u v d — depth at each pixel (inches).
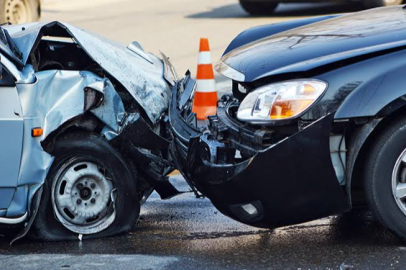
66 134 289.0
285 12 941.2
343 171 255.3
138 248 279.4
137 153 292.4
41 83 280.8
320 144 249.8
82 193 291.9
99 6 1074.7
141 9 1028.5
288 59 267.0
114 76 305.6
